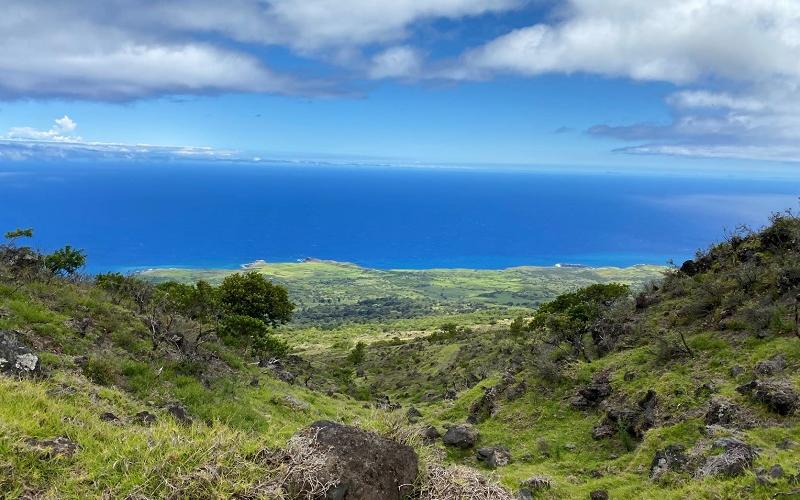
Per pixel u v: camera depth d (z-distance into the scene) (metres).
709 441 13.35
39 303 18.05
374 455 5.05
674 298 27.94
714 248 30.09
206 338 24.83
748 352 18.77
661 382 18.50
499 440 19.53
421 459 5.67
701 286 25.64
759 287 22.86
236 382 19.88
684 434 15.04
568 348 28.70
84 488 4.60
